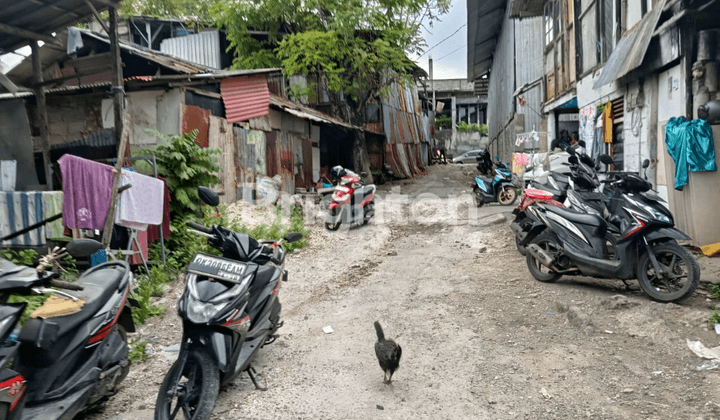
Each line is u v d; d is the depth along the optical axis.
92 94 10.84
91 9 7.28
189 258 7.61
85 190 5.98
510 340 4.72
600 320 4.97
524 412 3.53
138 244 6.84
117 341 3.73
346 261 8.26
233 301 3.55
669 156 7.83
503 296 5.95
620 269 5.61
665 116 8.45
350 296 6.39
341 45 18.45
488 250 8.38
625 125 10.28
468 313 5.47
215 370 3.38
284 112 15.35
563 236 6.10
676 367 4.02
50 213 6.49
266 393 3.94
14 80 11.69
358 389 3.95
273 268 4.49
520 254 7.91
